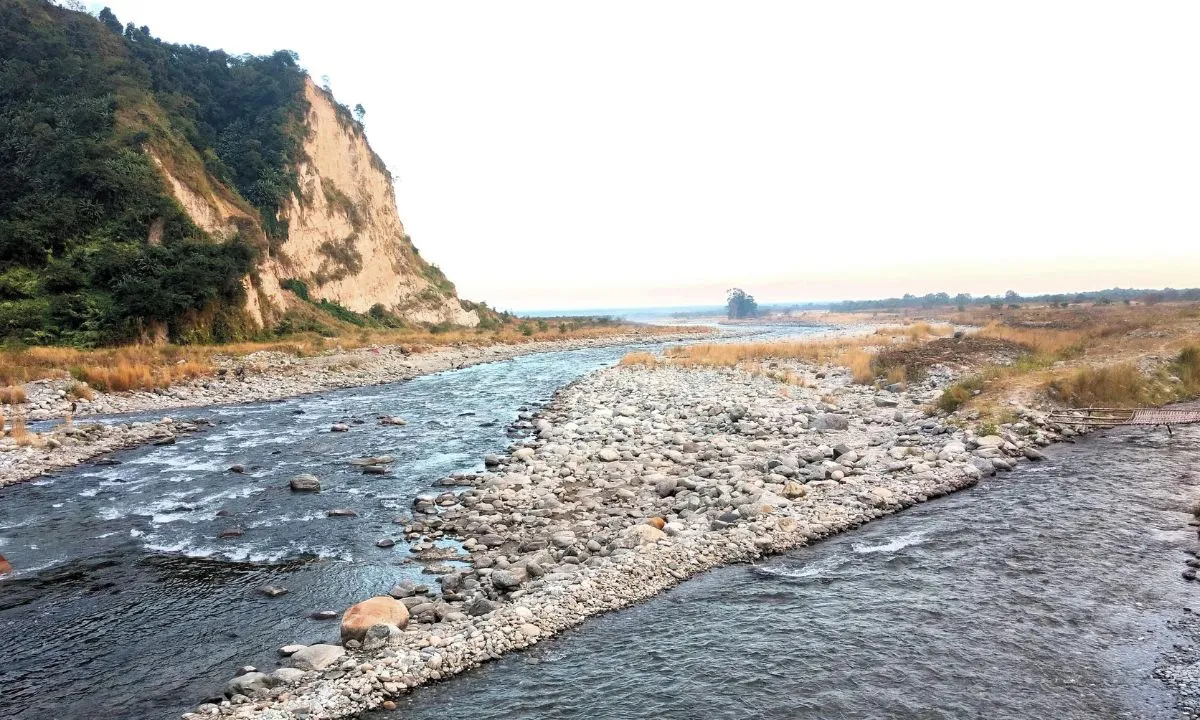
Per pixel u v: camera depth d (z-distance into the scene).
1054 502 13.41
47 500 15.21
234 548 12.36
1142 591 9.70
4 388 26.72
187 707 7.61
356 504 14.88
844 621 9.14
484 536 12.54
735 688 7.72
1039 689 7.59
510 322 104.69
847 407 23.77
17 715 7.50
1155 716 7.10
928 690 7.62
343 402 30.27
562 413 25.61
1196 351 26.73
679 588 10.26
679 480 15.02
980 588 9.95
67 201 46.59
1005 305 147.75
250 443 21.20
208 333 45.75
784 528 12.07
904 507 13.58
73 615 9.86
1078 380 22.34
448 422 24.86
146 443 21.11
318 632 9.31
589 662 8.30
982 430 18.34
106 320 40.78
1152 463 15.95
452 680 7.95
